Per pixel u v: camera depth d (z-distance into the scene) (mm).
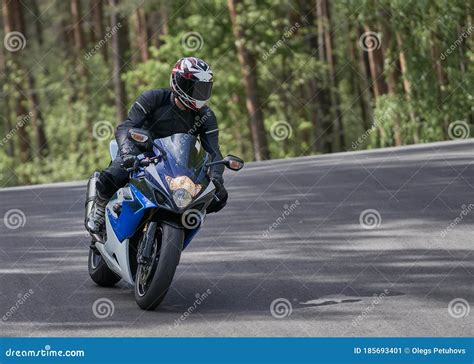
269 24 120562
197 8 127125
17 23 131125
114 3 125375
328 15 128875
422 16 98562
